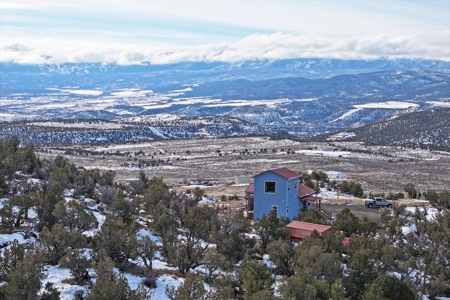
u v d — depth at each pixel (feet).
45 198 128.88
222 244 124.77
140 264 114.42
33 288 80.02
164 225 130.00
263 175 189.98
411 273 134.51
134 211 155.22
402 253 132.05
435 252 146.30
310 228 153.38
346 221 163.22
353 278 111.04
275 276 115.14
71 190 187.73
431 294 125.59
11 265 90.22
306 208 205.26
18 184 170.40
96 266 96.58
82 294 90.48
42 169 208.03
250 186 209.67
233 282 101.30
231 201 244.63
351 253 131.13
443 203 244.83
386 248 130.62
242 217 148.46
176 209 168.14
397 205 215.92
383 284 103.35
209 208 157.79
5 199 149.18
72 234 109.60
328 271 110.73
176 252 114.42
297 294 92.38
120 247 108.68
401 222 183.01
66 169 206.18
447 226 173.88
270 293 91.15
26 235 117.08
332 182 331.36
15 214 130.00
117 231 113.09
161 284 103.40
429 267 131.75
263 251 141.38
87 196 185.26
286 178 187.32
